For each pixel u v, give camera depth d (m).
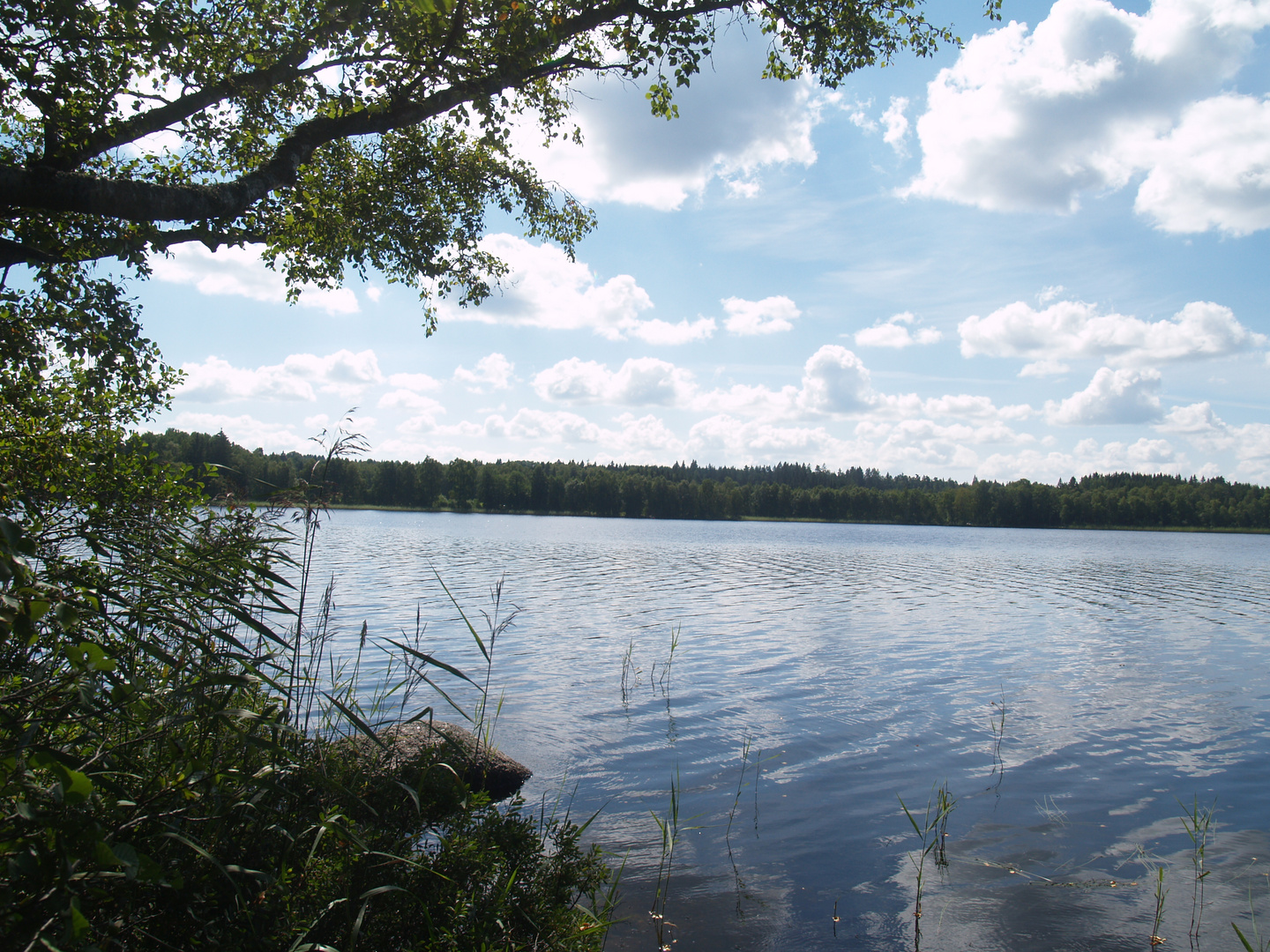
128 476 6.04
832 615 20.86
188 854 3.16
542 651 14.60
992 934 5.19
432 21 6.03
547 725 9.79
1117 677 13.54
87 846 2.40
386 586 23.39
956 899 5.67
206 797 3.35
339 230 8.68
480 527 76.56
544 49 6.45
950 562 45.94
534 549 45.41
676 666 13.73
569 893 4.30
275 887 3.18
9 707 2.81
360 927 3.21
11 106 6.07
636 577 30.28
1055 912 5.50
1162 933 5.24
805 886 5.83
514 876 4.04
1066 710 11.18
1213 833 6.95
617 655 14.49
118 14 5.31
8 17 4.98
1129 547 76.56
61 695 2.93
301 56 6.29
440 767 4.50
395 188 9.00
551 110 8.70
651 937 5.04
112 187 4.74
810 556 48.28
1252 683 13.18
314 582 23.84
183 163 7.14
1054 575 38.09
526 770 7.82
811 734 9.79
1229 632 19.27
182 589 4.04
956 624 19.73
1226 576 38.91
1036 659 15.10
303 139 6.15
